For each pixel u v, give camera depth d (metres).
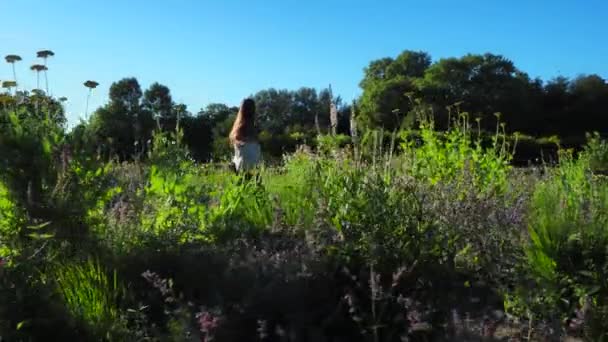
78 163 4.28
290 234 4.88
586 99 74.94
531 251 3.72
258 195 6.16
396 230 4.09
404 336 3.53
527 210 4.46
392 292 3.76
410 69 80.12
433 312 3.58
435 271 3.95
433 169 6.48
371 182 4.44
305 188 5.66
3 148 4.10
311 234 4.16
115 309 3.65
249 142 8.43
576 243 3.67
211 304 3.60
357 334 3.66
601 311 3.35
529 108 69.69
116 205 4.78
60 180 4.12
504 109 67.56
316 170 5.50
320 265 3.95
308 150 7.77
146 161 5.66
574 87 77.19
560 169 7.70
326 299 3.82
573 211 4.20
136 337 3.40
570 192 5.52
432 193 4.82
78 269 3.90
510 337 3.42
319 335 3.49
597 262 3.63
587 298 3.36
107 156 5.17
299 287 3.78
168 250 4.41
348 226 4.14
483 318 3.40
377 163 5.55
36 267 3.93
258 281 3.82
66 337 3.30
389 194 4.40
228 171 8.23
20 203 4.10
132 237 4.58
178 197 5.09
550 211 4.23
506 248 4.07
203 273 3.99
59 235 4.15
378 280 3.56
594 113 74.56
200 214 5.11
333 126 6.23
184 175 5.50
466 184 5.17
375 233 4.05
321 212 4.28
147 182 5.14
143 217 4.86
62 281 3.79
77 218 4.22
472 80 67.75
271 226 5.11
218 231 4.98
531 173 8.17
